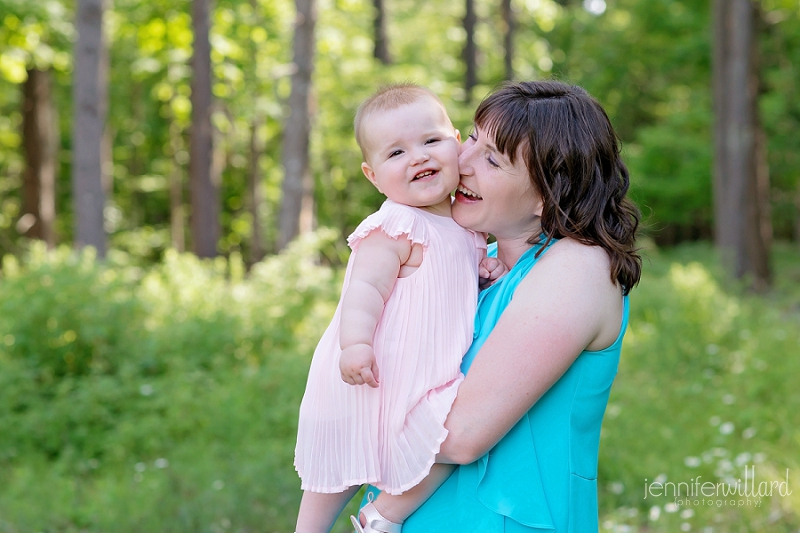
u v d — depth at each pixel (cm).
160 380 620
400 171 176
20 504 450
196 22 1404
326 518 181
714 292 896
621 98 2241
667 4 1823
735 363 711
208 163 1430
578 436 168
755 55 1545
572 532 165
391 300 172
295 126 1220
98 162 1015
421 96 184
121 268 816
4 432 536
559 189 165
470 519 167
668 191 1952
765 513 411
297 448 181
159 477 475
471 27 2148
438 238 175
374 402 168
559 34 2211
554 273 162
